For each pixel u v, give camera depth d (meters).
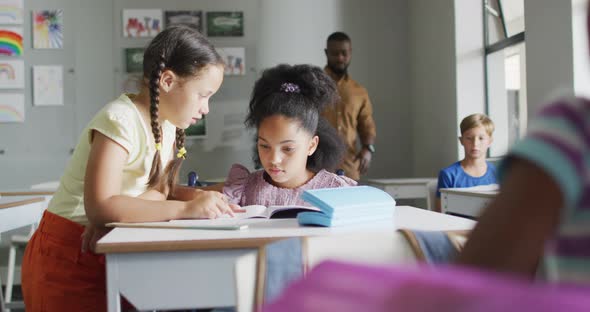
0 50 4.06
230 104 4.25
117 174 1.28
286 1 4.33
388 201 1.28
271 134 1.59
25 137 4.09
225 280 1.03
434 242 0.76
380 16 4.46
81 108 4.14
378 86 4.46
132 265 1.02
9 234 3.67
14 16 4.08
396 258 0.77
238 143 4.25
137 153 1.37
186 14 4.21
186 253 1.02
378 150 4.47
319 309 0.25
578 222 0.36
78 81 4.14
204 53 1.39
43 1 4.12
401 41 4.48
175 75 1.37
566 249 0.37
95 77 4.15
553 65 2.51
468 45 3.71
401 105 4.48
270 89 1.64
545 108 0.36
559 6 2.46
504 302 0.22
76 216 1.35
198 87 1.39
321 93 1.66
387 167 4.47
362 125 3.93
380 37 4.46
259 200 1.69
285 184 1.72
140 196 1.42
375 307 0.24
